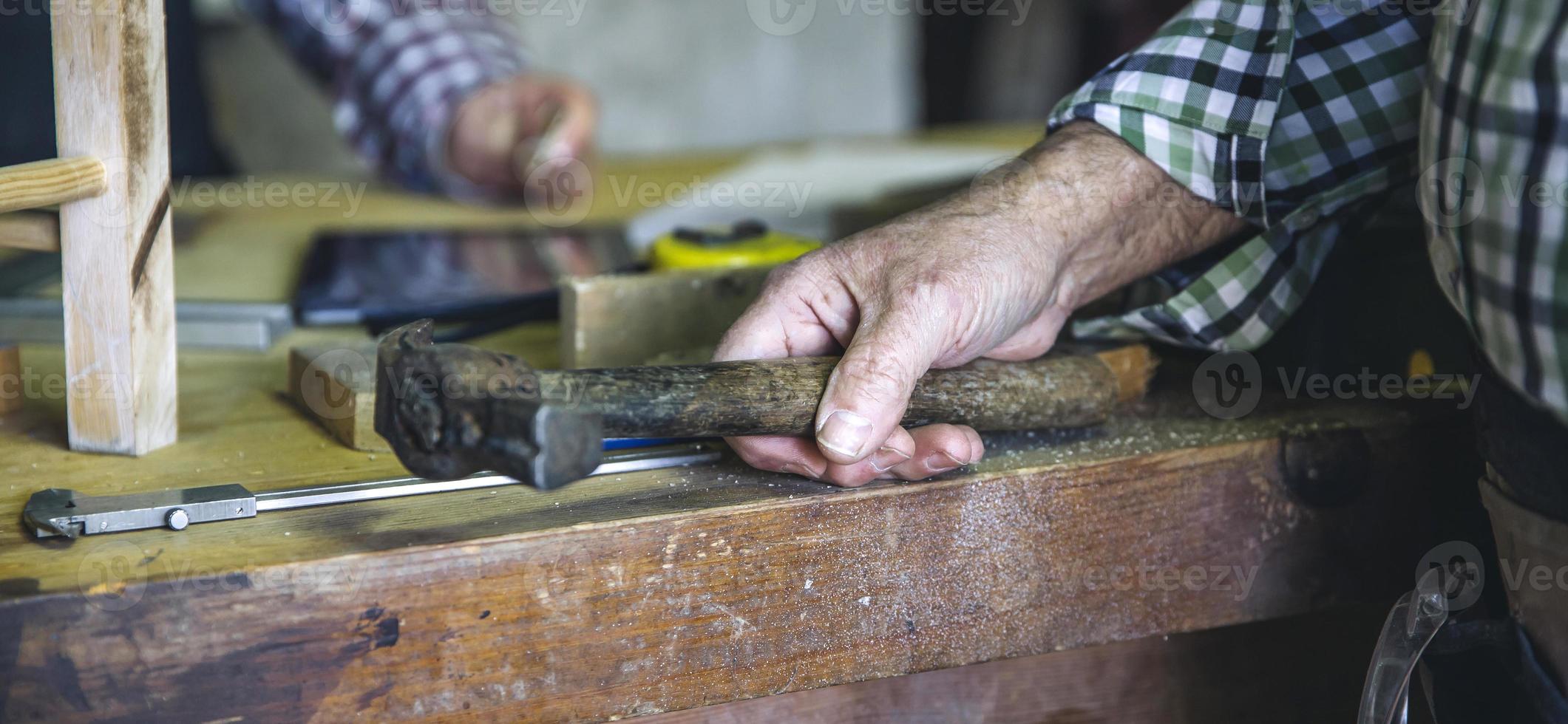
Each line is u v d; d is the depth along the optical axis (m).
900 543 0.57
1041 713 0.72
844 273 0.59
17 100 1.27
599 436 0.43
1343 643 0.79
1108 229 0.68
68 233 0.60
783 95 2.94
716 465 0.61
